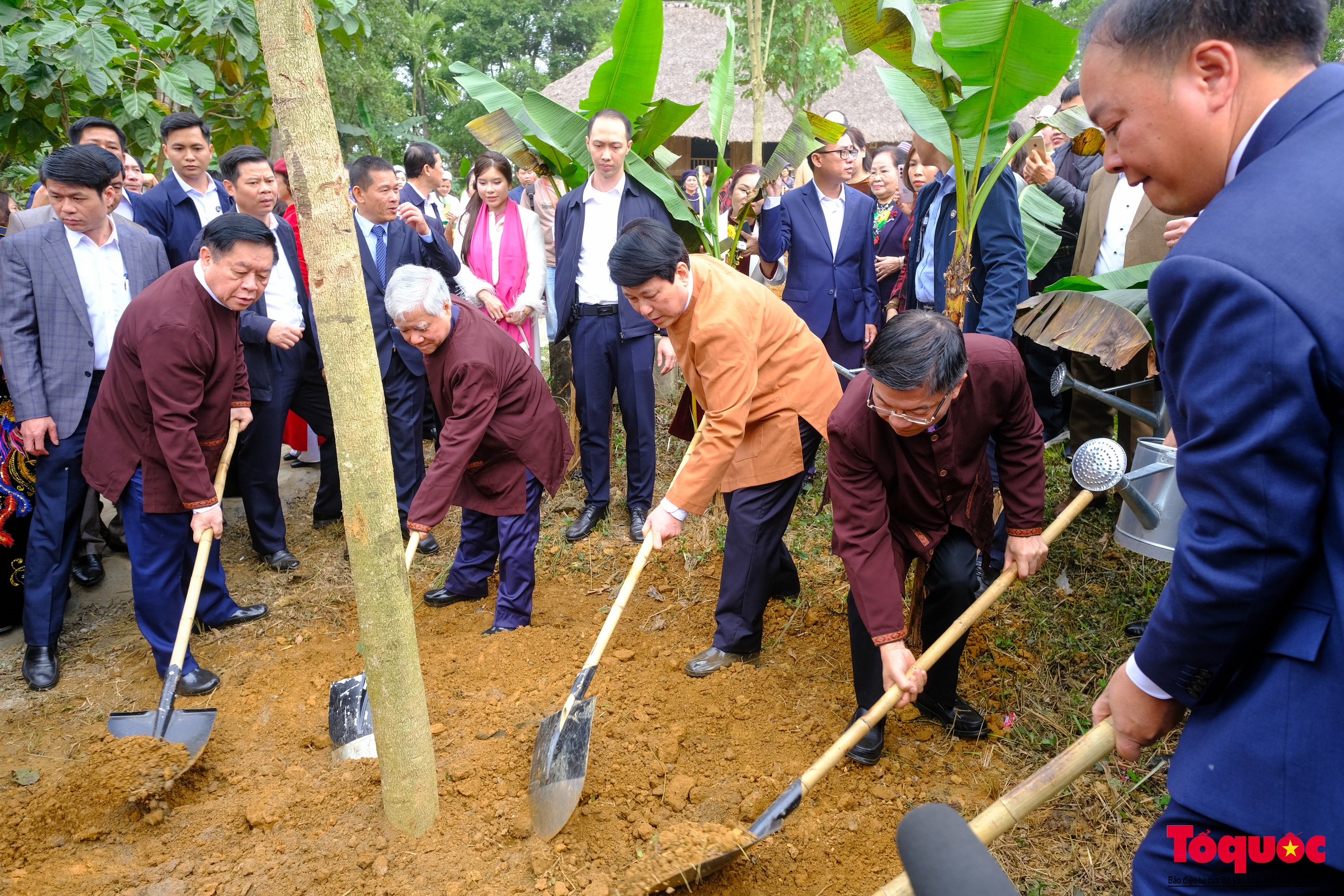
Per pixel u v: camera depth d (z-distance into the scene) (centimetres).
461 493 389
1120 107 145
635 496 485
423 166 563
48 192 369
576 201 475
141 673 384
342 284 216
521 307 531
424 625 413
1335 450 126
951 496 280
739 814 271
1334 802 126
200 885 248
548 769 262
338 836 259
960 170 316
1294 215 125
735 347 303
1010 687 330
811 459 356
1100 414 439
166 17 645
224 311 350
